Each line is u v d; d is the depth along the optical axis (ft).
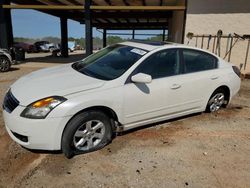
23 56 51.49
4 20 42.06
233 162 11.30
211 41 35.70
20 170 9.86
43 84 11.05
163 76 13.12
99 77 11.92
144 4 54.13
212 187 9.52
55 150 10.60
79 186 9.10
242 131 14.71
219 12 34.68
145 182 9.53
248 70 34.47
